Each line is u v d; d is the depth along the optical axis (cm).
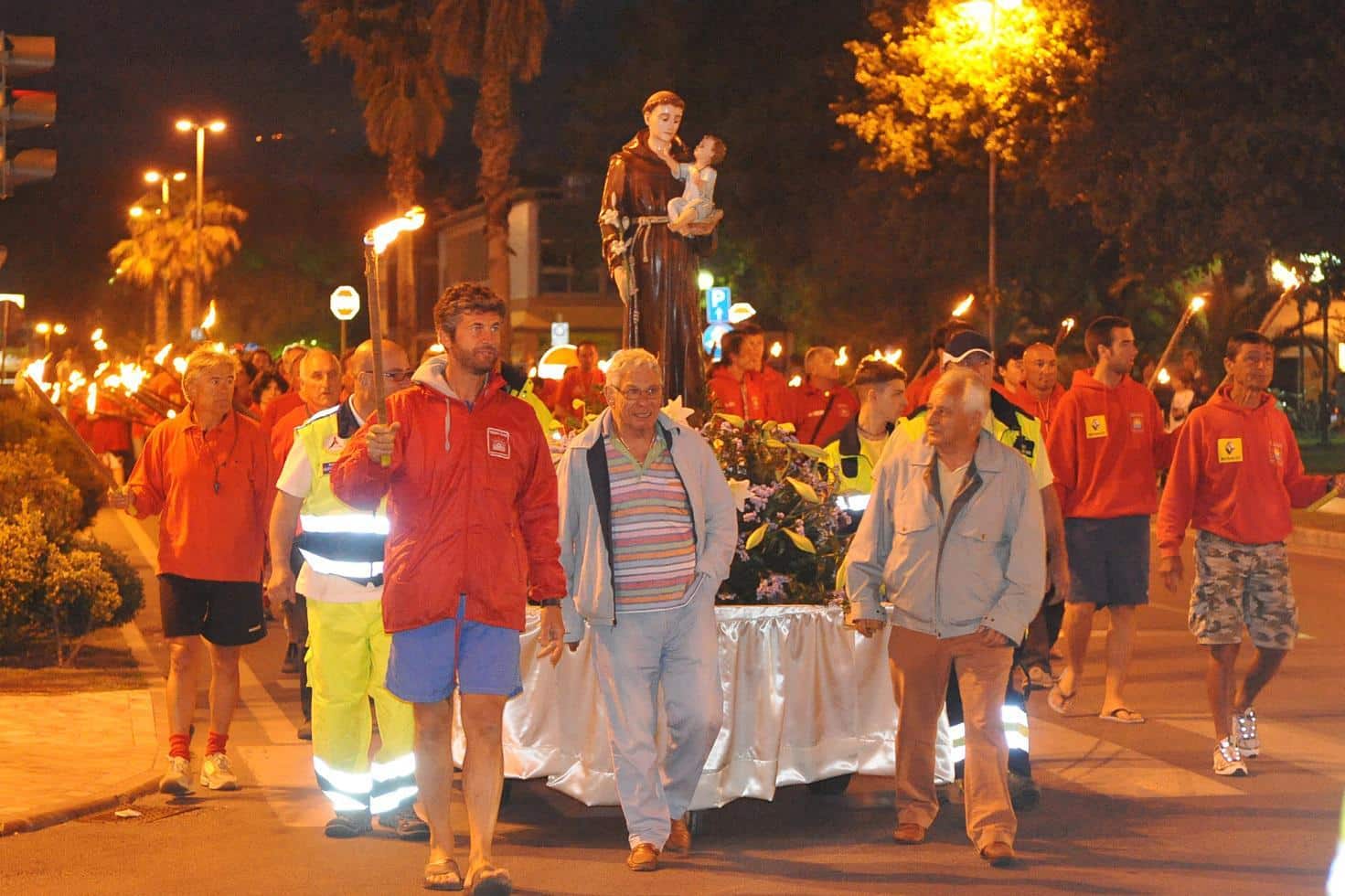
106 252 9838
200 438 846
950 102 3334
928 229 4078
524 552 646
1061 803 803
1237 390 881
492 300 639
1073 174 2977
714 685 708
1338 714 1024
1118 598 1012
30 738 948
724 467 827
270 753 941
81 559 1223
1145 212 2888
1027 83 3111
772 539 816
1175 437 1024
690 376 924
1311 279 3153
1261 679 888
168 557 841
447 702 652
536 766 774
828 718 789
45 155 1045
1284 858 696
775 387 1334
